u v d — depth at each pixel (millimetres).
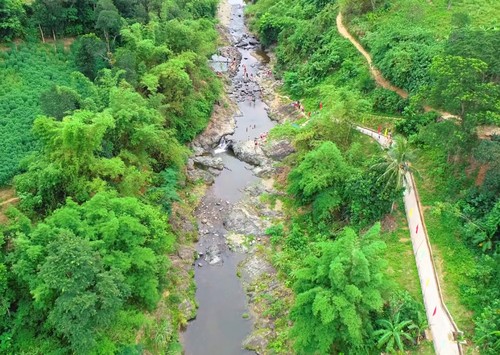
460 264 31719
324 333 27469
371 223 37844
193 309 35531
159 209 38156
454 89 31953
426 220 35719
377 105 50594
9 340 27406
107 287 25594
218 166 51562
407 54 49281
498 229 31328
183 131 52188
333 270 26516
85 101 38969
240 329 34438
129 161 39781
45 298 26406
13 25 49719
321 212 39938
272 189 47938
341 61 59688
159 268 32062
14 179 34844
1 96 43812
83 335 25281
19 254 26812
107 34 53625
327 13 67438
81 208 29547
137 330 30844
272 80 68875
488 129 38031
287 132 52875
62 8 53812
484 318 27203
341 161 40094
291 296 35562
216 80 61312
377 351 28312
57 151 32844
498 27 53000
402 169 35469
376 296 26938
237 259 40531
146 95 48469
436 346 27781
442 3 60594
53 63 50969
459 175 37375
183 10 65562
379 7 62812
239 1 104938
